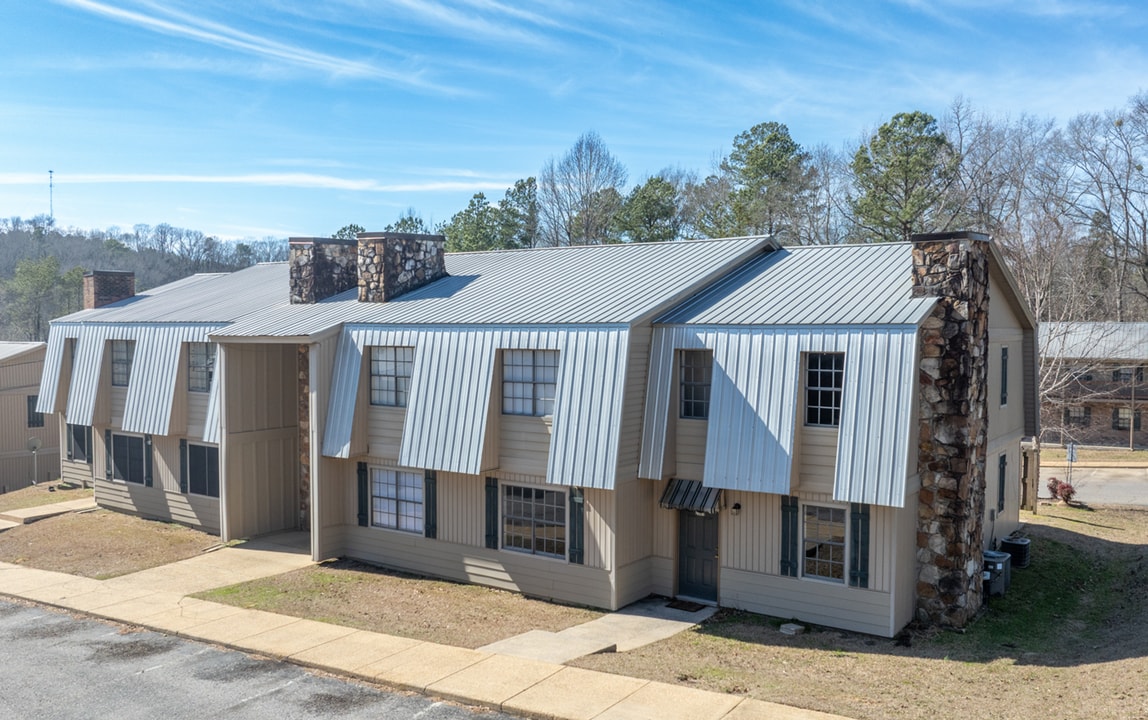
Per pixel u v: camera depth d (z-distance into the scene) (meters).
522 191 58.12
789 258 20.78
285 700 12.51
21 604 17.84
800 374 16.20
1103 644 15.49
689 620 16.77
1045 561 21.66
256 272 32.12
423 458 18.95
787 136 56.59
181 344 24.56
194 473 24.91
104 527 25.06
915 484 16.30
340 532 21.77
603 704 11.95
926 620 16.59
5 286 88.62
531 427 18.12
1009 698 12.43
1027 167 50.56
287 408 24.75
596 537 17.50
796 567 16.64
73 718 11.92
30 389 35.53
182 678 13.44
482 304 20.44
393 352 20.50
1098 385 47.50
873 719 11.42
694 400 17.53
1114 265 53.75
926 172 47.44
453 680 12.98
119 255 113.88
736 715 11.51
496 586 19.06
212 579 19.67
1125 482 36.44
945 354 16.27
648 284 19.62
